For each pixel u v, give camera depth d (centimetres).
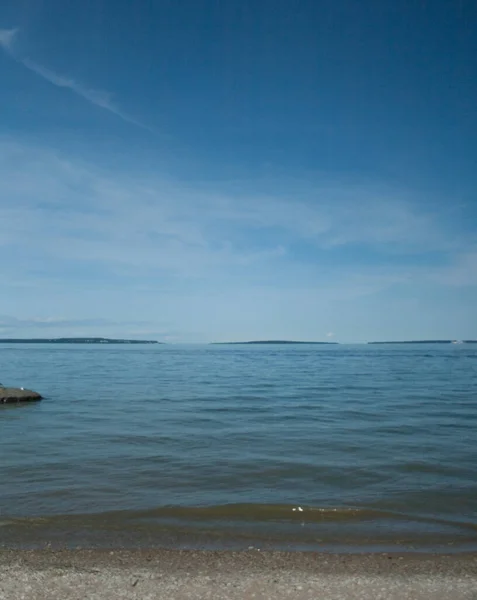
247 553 796
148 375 4856
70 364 7088
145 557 774
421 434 1755
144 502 1038
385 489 1139
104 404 2544
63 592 655
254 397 2889
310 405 2525
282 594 658
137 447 1540
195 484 1169
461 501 1059
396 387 3569
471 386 3653
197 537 864
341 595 657
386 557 784
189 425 1925
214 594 655
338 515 976
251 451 1491
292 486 1161
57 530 887
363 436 1717
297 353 13412
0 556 770
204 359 9356
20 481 1180
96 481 1184
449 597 655
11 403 2528
